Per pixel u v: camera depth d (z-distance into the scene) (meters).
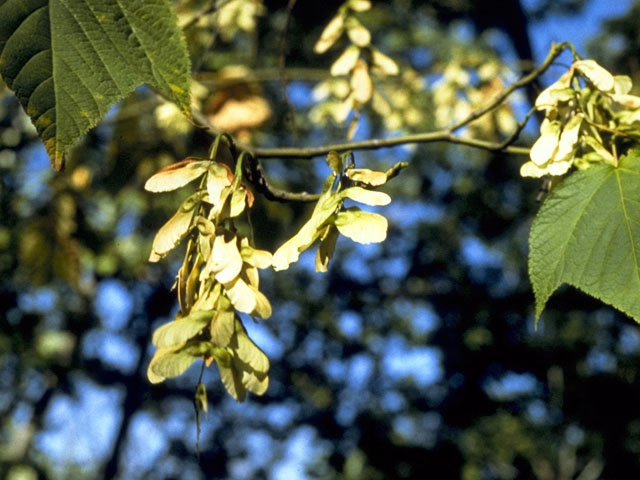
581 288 1.76
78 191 5.05
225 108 4.14
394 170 1.51
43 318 8.70
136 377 14.64
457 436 16.77
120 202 5.87
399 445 16.75
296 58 7.34
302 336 16.66
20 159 5.86
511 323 16.47
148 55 1.26
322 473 16.89
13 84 1.22
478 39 7.13
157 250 1.49
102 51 1.24
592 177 1.85
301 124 8.09
